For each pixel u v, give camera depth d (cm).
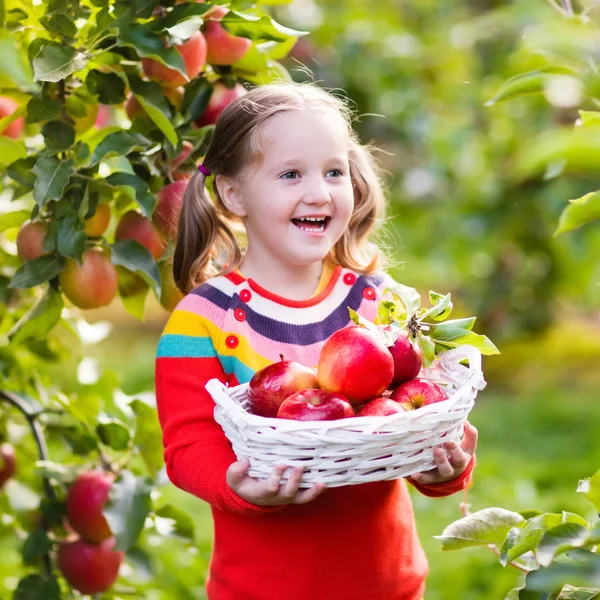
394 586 267
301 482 221
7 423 397
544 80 216
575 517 234
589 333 962
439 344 251
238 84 339
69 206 308
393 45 805
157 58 290
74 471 351
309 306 278
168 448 264
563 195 764
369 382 235
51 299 324
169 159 326
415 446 220
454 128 826
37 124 364
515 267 841
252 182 269
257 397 238
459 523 257
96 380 377
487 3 968
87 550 350
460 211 807
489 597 440
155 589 403
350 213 270
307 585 261
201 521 552
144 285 339
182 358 268
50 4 303
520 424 713
